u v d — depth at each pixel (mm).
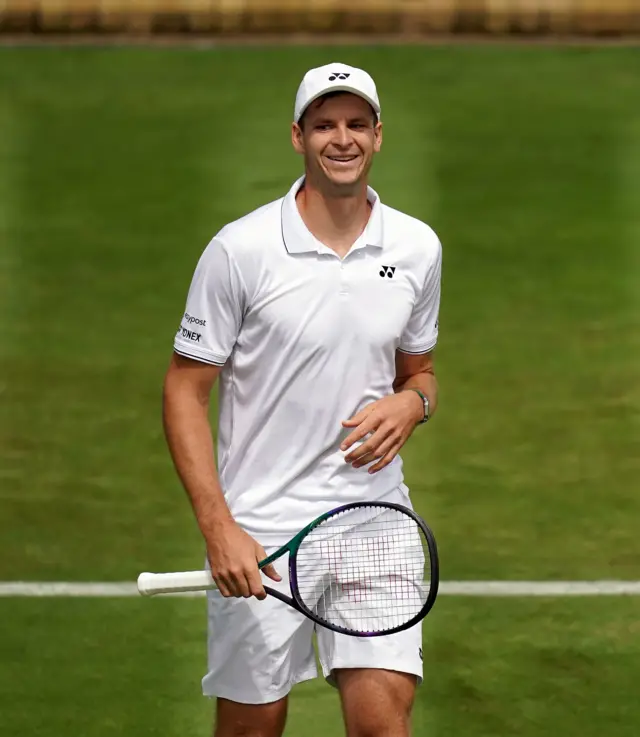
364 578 16594
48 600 24625
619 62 55562
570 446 30969
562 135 49312
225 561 15641
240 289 16156
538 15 57906
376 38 57844
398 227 16719
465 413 32469
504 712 21078
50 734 20547
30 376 34375
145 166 46875
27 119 50594
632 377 34375
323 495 16547
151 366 34906
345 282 16266
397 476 17109
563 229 42750
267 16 58156
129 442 31188
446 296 38688
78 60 55688
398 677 16250
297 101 16359
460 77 53875
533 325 37062
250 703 16844
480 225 42969
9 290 39000
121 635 23406
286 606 16531
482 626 23594
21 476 29703
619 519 27797
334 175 16047
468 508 28172
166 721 20875
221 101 51719
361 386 16484
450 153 47625
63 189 45469
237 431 16703
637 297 38656
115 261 40875
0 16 58031
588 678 22016
